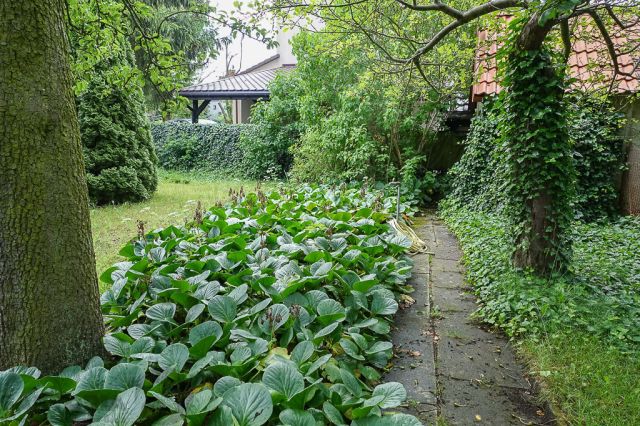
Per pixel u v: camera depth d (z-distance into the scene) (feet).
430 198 27.86
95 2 13.43
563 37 12.10
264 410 5.66
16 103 6.23
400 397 6.51
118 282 9.83
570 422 6.73
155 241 13.39
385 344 8.45
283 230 14.66
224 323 8.20
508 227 13.06
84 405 6.07
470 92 26.81
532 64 11.67
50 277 6.79
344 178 28.84
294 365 6.76
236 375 6.93
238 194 20.83
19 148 6.34
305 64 29.76
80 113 25.90
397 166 29.25
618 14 14.03
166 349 6.97
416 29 23.13
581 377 7.70
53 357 6.89
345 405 6.22
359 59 27.04
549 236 12.09
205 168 46.11
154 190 29.91
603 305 10.15
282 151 39.63
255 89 46.70
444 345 9.53
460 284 13.41
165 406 6.17
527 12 10.44
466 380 8.19
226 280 10.68
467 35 20.74
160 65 14.29
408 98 26.40
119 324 8.75
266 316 8.38
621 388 7.37
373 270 11.87
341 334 8.79
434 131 29.04
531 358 8.60
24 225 6.49
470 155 23.75
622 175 20.86
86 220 7.38
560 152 11.85
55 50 6.66
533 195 12.07
